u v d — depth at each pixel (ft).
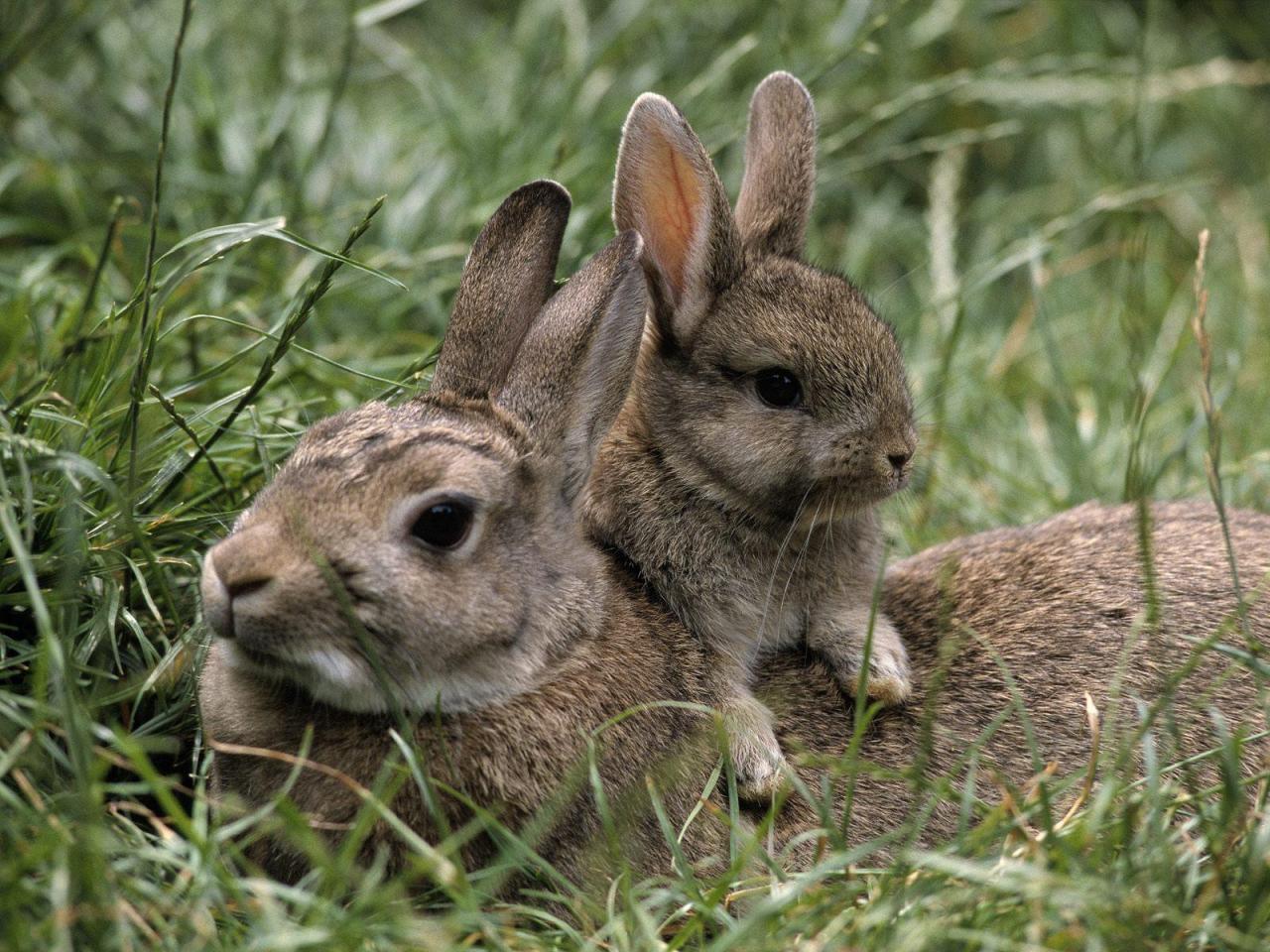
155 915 25.41
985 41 58.80
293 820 26.05
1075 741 32.40
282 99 48.57
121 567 31.99
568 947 27.48
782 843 30.96
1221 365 49.60
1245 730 31.09
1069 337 51.80
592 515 34.58
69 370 34.65
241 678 29.30
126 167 47.37
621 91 53.36
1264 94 61.36
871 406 34.30
